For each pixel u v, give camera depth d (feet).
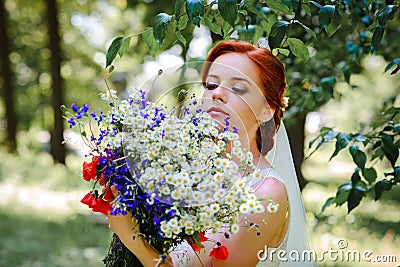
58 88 43.50
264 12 7.19
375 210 25.45
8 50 46.47
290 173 6.18
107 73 5.53
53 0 43.83
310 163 37.17
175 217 4.28
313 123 17.54
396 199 27.14
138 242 4.56
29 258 19.13
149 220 4.52
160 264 4.53
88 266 18.63
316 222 22.18
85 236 22.25
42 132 51.29
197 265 4.93
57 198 29.73
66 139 4.72
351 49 9.14
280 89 5.34
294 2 5.45
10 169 36.45
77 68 51.60
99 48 51.19
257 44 6.85
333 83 8.98
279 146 6.15
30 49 50.57
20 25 49.98
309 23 11.21
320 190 31.48
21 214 25.71
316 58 11.14
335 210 24.82
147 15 26.40
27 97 51.16
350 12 8.27
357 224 22.57
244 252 4.91
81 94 51.70
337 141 6.90
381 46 10.87
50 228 23.35
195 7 5.04
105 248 20.80
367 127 10.95
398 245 19.60
